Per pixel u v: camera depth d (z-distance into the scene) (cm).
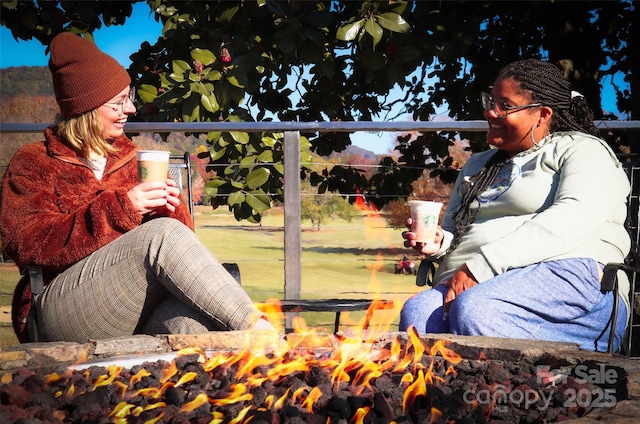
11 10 512
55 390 164
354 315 762
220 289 210
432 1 498
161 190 233
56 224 227
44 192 238
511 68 253
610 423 128
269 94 602
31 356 188
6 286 480
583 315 232
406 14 479
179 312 220
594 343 236
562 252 231
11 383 168
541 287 227
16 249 227
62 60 248
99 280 221
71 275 227
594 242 238
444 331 241
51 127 256
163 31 507
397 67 486
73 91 248
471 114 609
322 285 967
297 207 362
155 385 170
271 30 492
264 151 509
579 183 234
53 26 517
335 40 512
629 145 581
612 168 240
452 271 255
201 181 512
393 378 178
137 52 575
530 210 247
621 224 249
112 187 255
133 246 218
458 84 623
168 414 148
